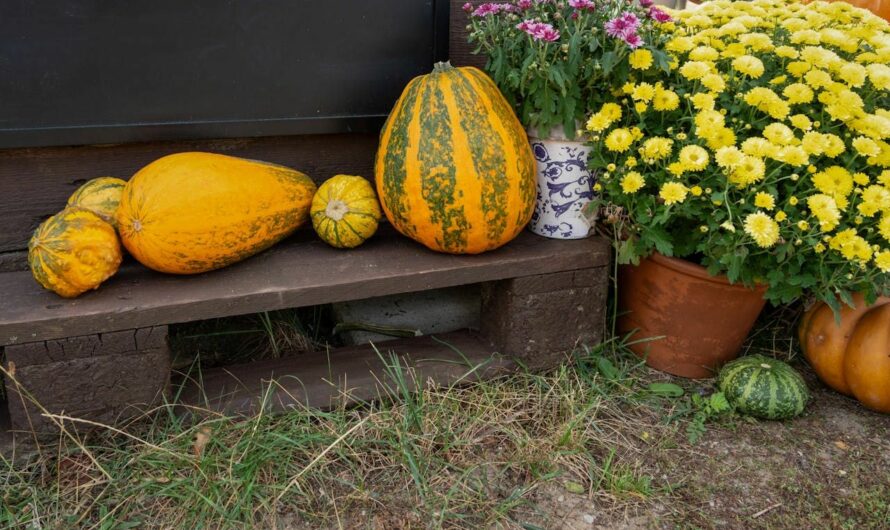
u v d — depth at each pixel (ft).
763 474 6.09
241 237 6.17
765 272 6.48
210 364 7.32
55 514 5.30
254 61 6.95
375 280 6.27
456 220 6.34
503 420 6.53
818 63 6.47
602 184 6.81
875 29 7.29
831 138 6.12
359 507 5.54
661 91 6.39
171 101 6.77
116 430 5.60
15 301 5.66
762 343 8.17
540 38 6.06
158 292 5.89
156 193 5.72
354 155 7.86
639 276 7.34
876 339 6.73
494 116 6.34
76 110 6.47
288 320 7.84
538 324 7.06
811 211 6.14
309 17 7.02
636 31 6.50
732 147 5.96
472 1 7.91
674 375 7.48
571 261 6.97
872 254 6.16
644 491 5.78
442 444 6.18
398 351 7.25
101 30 6.34
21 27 6.09
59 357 5.57
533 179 6.71
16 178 6.56
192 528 5.24
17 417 5.64
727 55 6.62
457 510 5.52
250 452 5.84
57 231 5.50
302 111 7.30
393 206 6.53
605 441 6.39
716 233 6.33
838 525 5.57
